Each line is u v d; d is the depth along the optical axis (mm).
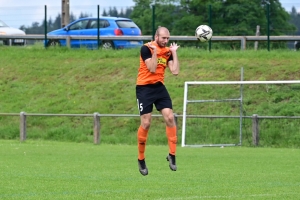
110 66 89625
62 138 72812
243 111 71375
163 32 30266
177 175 38406
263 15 136875
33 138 73938
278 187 32812
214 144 66312
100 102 80250
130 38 96625
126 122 74375
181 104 76688
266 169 41906
